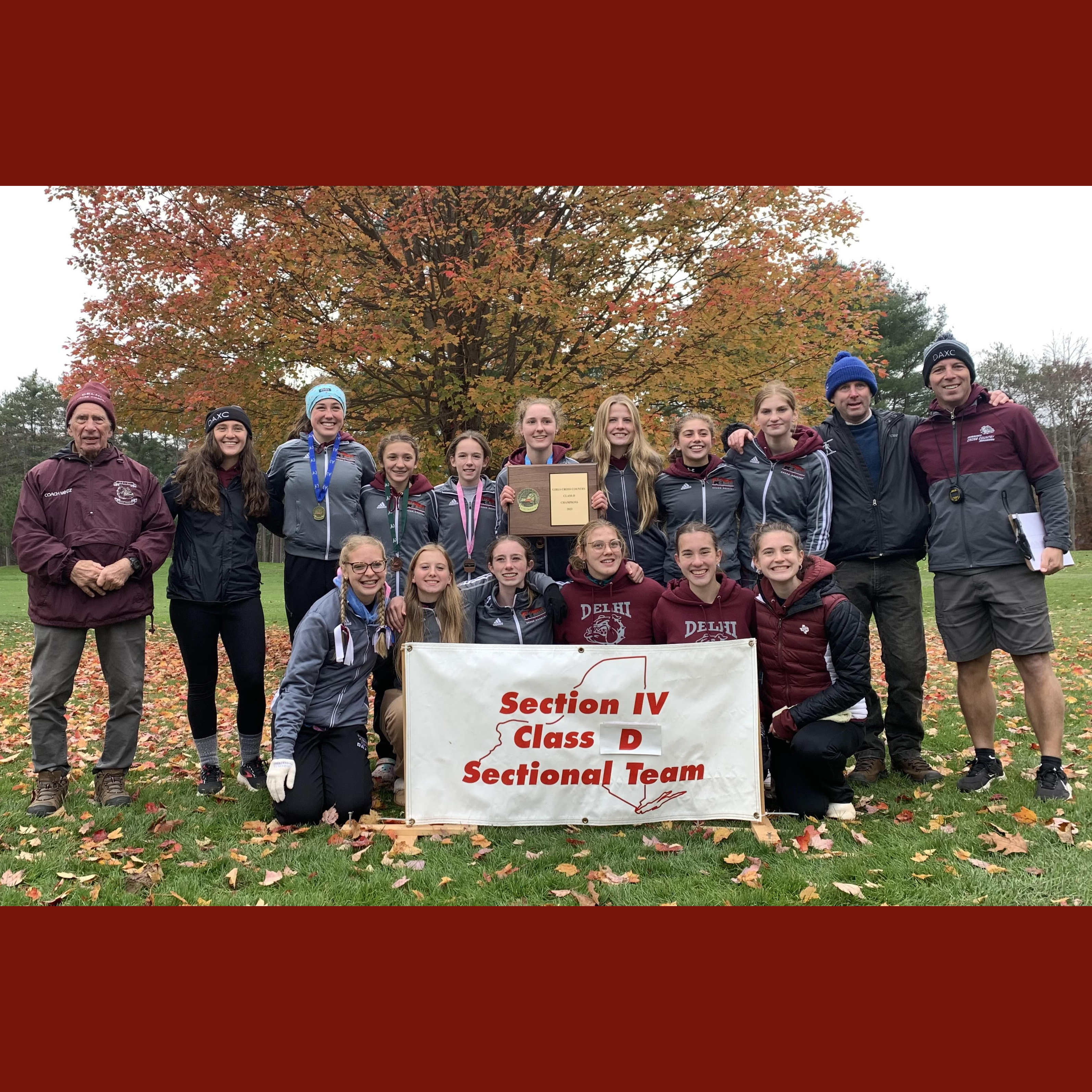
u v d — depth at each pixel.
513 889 3.44
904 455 5.05
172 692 8.86
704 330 10.24
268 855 3.80
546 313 9.73
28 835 4.08
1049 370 47.66
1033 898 3.23
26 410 67.69
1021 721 6.42
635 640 4.59
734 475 5.11
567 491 5.09
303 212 10.36
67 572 4.34
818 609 4.28
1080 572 24.77
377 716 5.12
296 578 5.22
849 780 4.87
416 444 5.41
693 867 3.65
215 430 4.80
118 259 10.51
